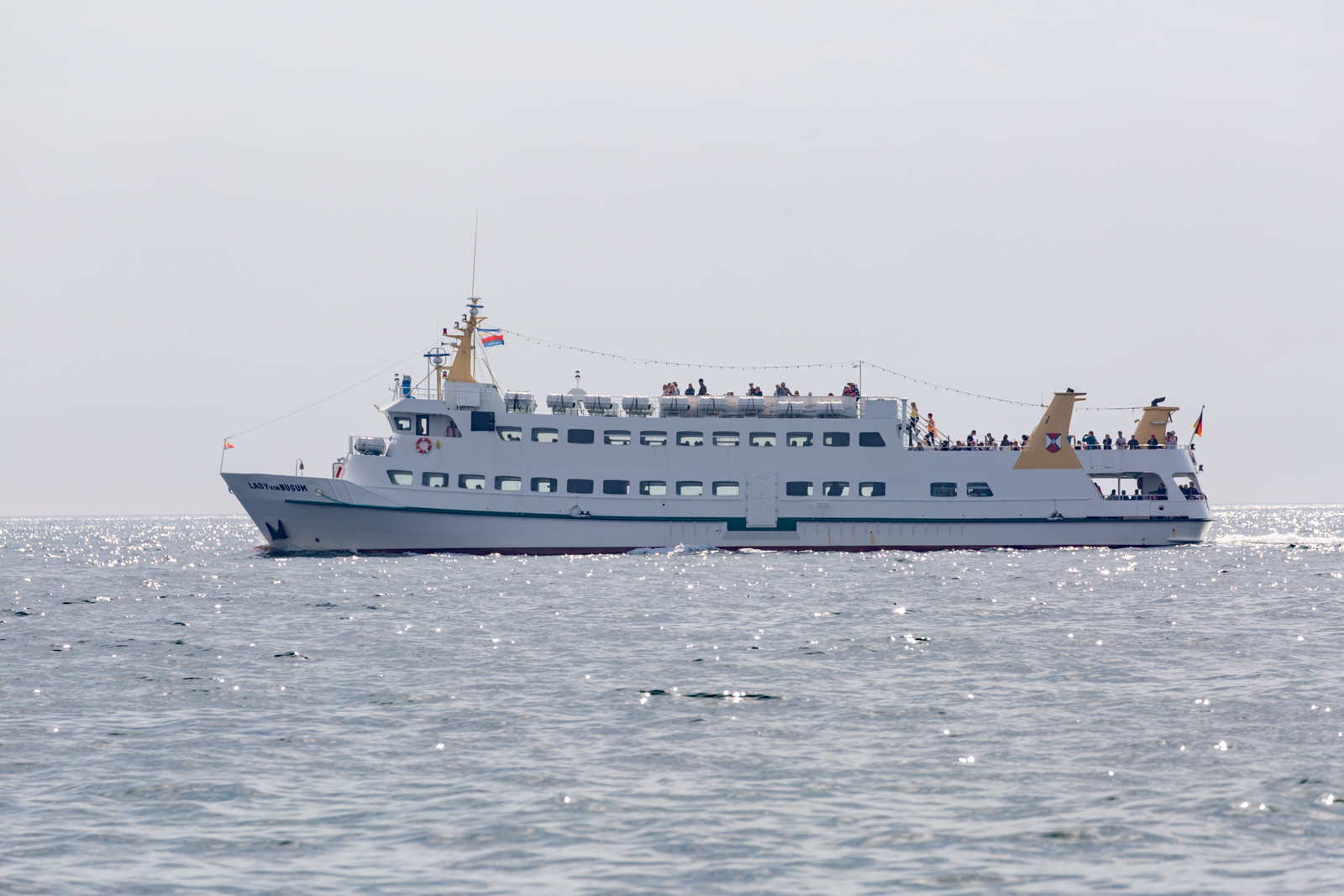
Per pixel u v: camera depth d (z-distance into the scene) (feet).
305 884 161.79
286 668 329.93
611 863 169.78
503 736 244.22
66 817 190.29
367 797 201.16
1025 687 296.10
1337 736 237.86
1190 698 278.87
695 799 199.21
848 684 302.04
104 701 281.13
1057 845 176.55
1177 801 196.44
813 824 186.60
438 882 162.71
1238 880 161.58
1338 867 165.99
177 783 208.64
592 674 316.60
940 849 175.11
